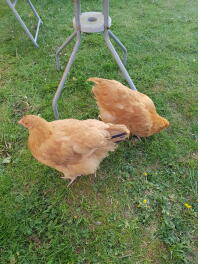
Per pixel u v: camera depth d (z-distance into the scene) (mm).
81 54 1351
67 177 808
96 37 1466
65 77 948
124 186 819
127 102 836
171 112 1064
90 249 685
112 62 1293
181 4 1908
